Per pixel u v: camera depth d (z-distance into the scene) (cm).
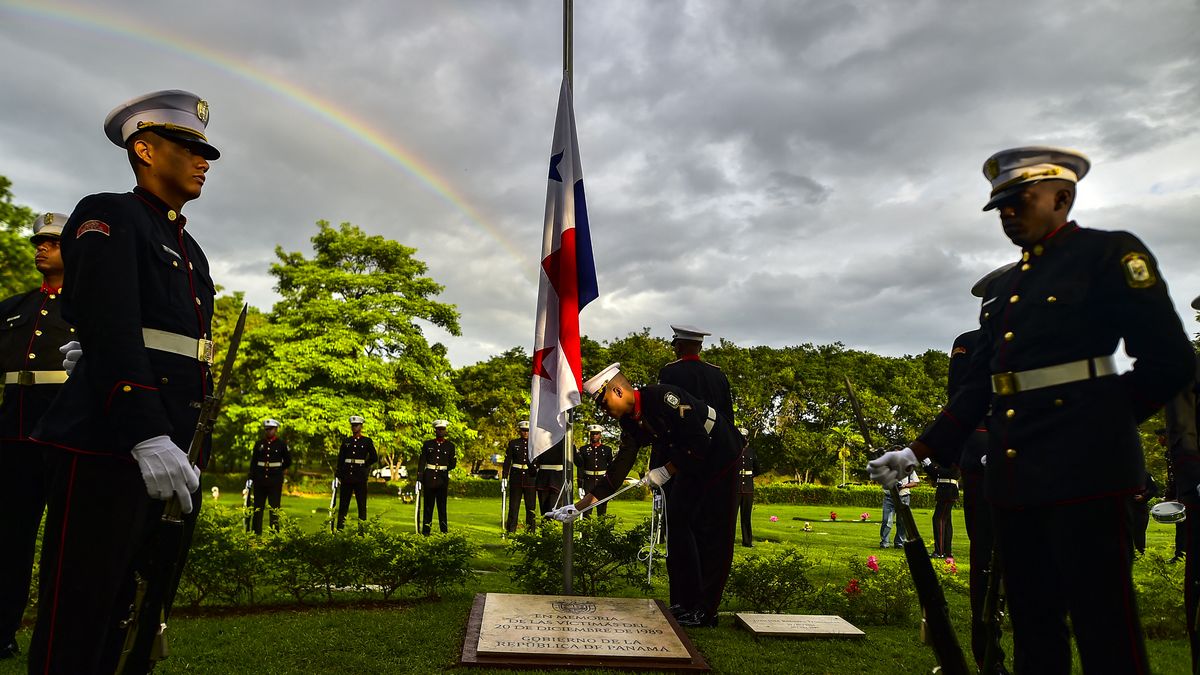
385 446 3681
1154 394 272
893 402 5781
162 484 276
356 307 3788
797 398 5597
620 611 542
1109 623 271
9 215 2339
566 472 609
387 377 3700
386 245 4044
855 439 5225
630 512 2417
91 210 300
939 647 304
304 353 3606
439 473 1533
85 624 284
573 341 610
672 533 605
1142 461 281
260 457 1493
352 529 666
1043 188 303
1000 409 306
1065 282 294
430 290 4138
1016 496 293
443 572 658
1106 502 276
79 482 288
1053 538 285
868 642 550
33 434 290
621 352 5616
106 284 286
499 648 455
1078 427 282
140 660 282
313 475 4341
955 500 1267
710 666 467
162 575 282
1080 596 276
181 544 315
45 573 293
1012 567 306
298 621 552
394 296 3897
